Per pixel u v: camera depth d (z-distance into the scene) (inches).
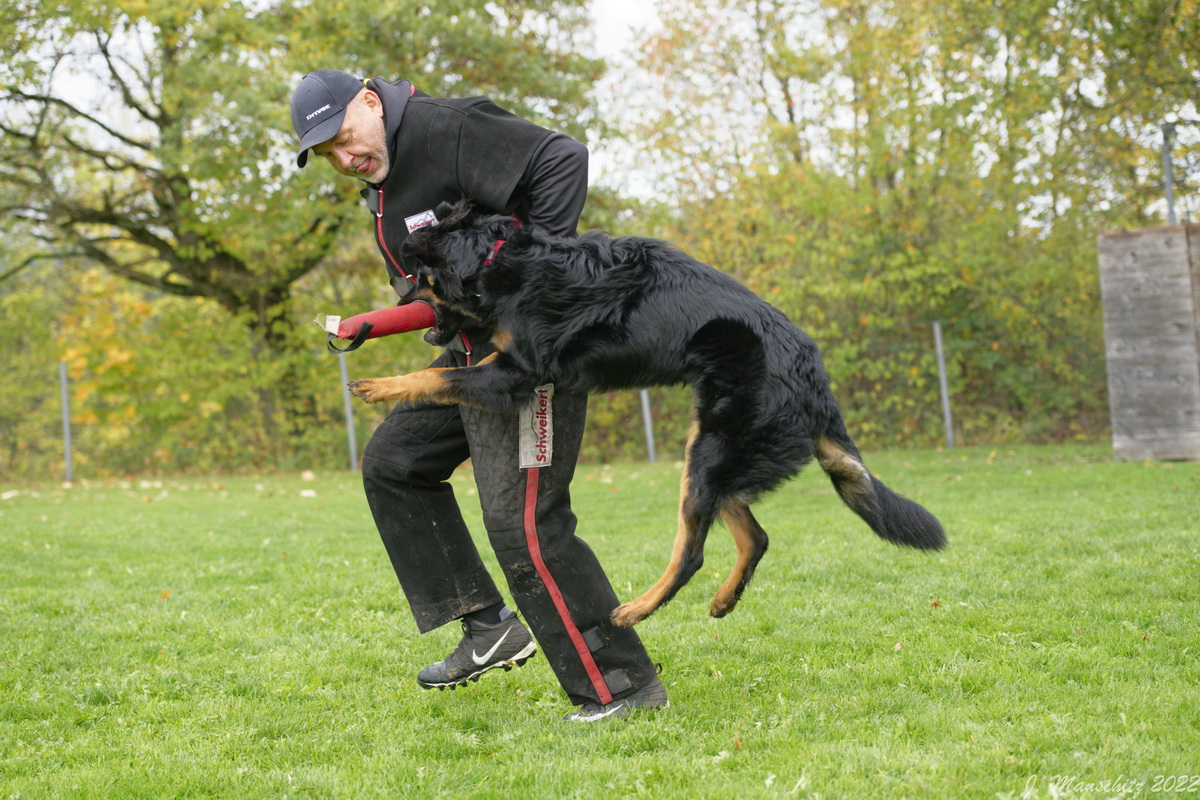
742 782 90.3
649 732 106.1
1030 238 480.7
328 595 186.9
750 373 107.7
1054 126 488.7
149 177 558.9
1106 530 211.5
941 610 153.9
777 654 136.6
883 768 91.4
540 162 112.3
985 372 473.1
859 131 476.1
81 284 669.3
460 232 111.0
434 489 121.5
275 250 555.5
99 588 199.6
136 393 529.3
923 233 471.2
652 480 391.9
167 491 434.9
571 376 109.9
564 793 91.1
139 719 118.9
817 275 471.8
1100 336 463.2
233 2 475.5
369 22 477.4
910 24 473.1
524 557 109.4
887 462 407.5
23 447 522.0
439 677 123.6
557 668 112.4
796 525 244.7
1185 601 150.8
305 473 480.1
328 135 111.1
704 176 587.5
